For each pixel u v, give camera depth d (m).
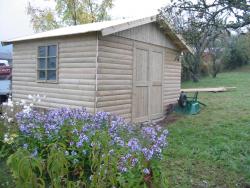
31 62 10.09
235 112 11.17
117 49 8.74
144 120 10.07
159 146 3.81
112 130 4.29
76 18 24.14
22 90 10.51
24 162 2.96
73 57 8.67
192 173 5.42
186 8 5.25
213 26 5.19
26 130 4.45
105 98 8.39
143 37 9.84
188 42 5.98
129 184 3.21
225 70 34.53
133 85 9.50
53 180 3.10
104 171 3.23
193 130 8.58
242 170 5.56
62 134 4.31
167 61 11.42
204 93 17.30
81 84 8.48
